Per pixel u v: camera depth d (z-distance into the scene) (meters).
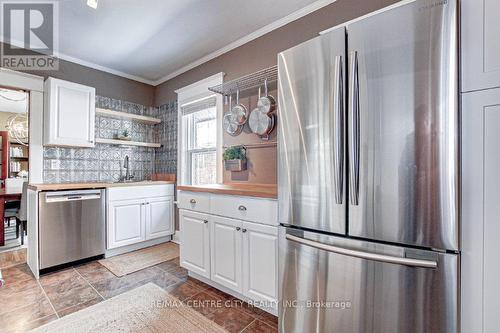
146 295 1.99
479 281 0.97
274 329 1.59
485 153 0.96
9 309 1.77
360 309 1.17
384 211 1.10
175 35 2.58
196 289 2.09
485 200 0.96
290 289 1.43
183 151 3.37
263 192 1.68
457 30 0.97
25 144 5.37
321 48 1.29
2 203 3.26
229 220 1.91
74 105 2.87
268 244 1.66
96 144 3.30
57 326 1.59
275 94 2.42
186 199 2.30
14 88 2.69
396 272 1.08
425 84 1.02
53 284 2.16
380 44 1.11
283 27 2.36
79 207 2.57
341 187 1.21
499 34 0.94
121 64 3.26
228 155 2.65
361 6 1.93
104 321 1.65
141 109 3.75
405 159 1.06
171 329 1.58
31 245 2.46
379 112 1.11
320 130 1.29
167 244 3.33
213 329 1.59
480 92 0.97
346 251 1.17
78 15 2.22
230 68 2.79
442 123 0.99
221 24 2.39
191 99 3.22
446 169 0.98
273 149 2.39
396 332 1.08
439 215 1.00
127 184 2.95
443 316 1.00
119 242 2.86
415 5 1.04
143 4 2.07
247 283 1.79
